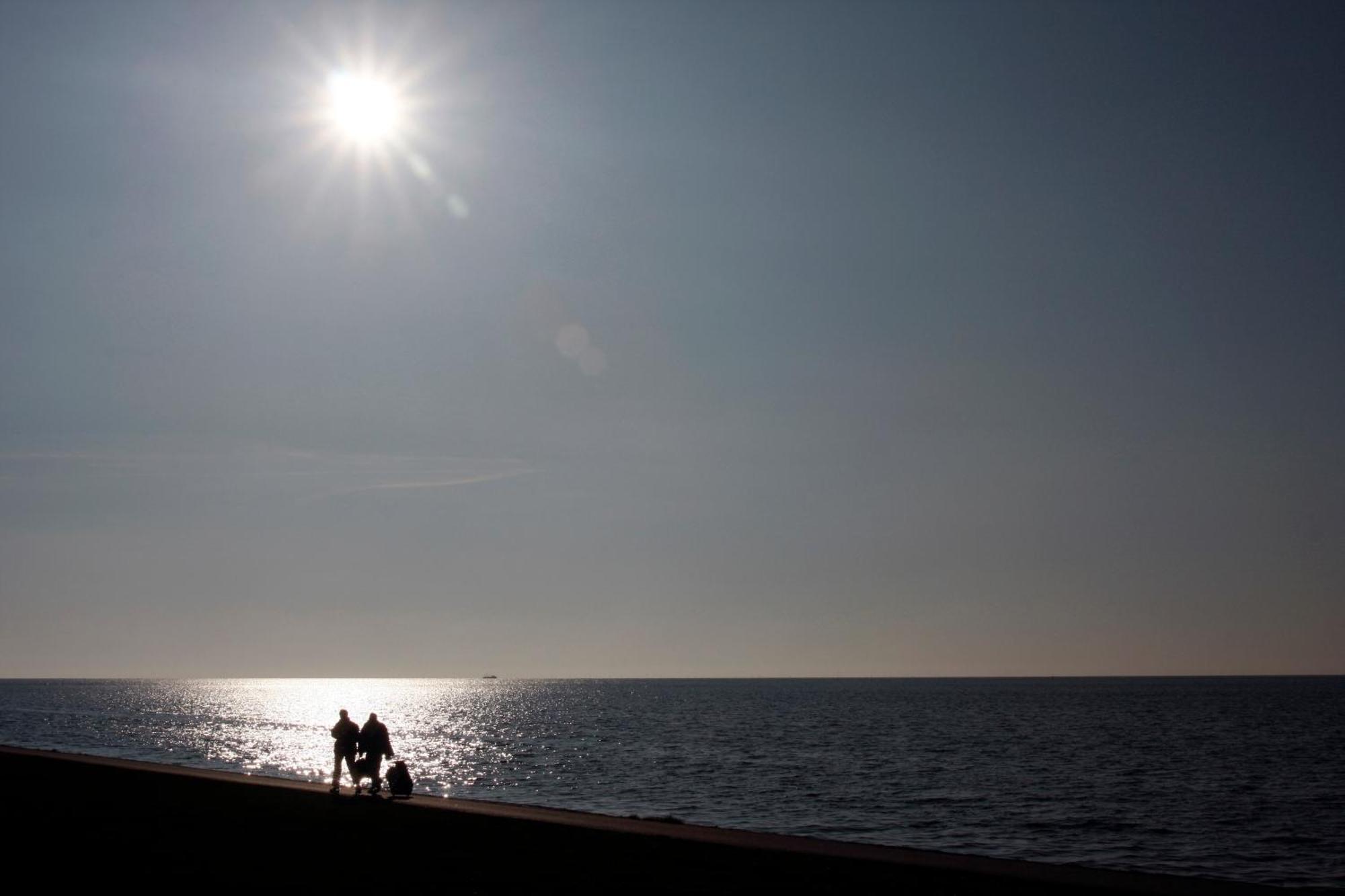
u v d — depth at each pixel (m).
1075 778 49.84
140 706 150.12
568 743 73.62
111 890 13.59
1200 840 32.62
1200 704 149.00
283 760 60.72
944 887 12.92
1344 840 32.62
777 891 12.87
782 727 94.44
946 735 81.88
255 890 13.54
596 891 13.07
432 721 110.88
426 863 15.06
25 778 25.09
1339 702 155.25
